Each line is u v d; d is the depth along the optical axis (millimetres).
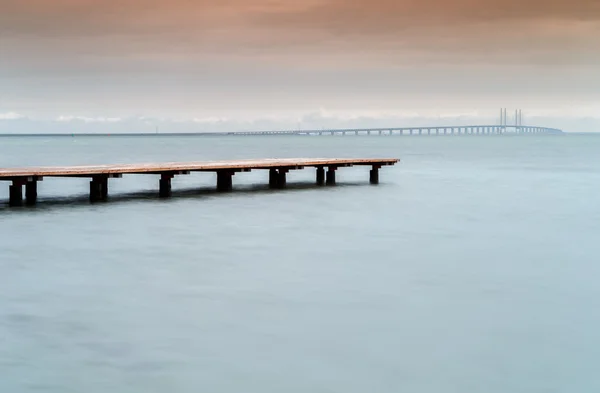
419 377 12672
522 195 43500
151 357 13383
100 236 26547
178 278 19672
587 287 18828
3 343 14008
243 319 15727
